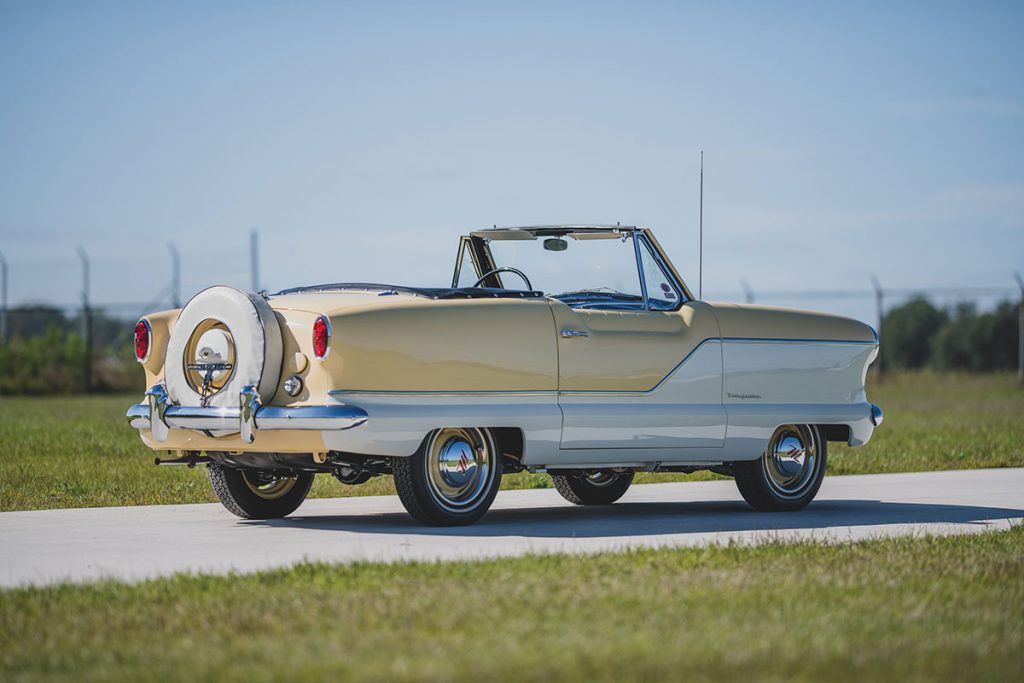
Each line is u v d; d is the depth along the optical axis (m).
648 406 21.61
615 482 24.78
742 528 20.91
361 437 19.06
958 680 11.30
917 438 40.38
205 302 20.00
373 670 11.30
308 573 15.61
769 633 12.66
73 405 61.12
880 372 86.00
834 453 35.28
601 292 22.53
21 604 14.07
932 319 115.62
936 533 19.89
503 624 12.99
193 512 22.73
